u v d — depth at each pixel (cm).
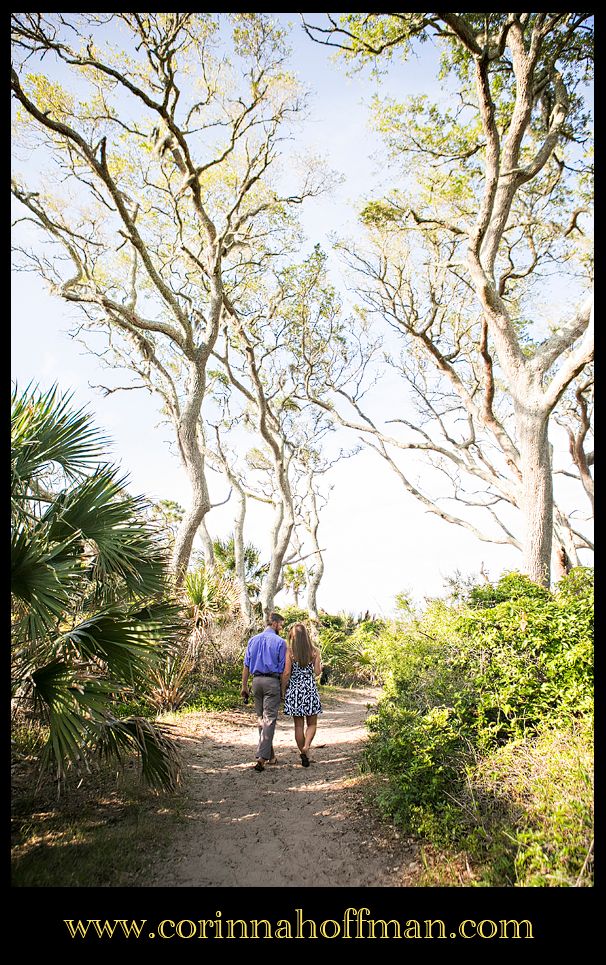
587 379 1634
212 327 1379
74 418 586
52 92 1282
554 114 1308
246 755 814
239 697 1206
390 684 760
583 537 2020
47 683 459
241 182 1548
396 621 881
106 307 1391
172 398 1541
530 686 556
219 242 1367
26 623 469
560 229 1577
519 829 407
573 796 401
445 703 594
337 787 637
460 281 1709
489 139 1088
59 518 528
